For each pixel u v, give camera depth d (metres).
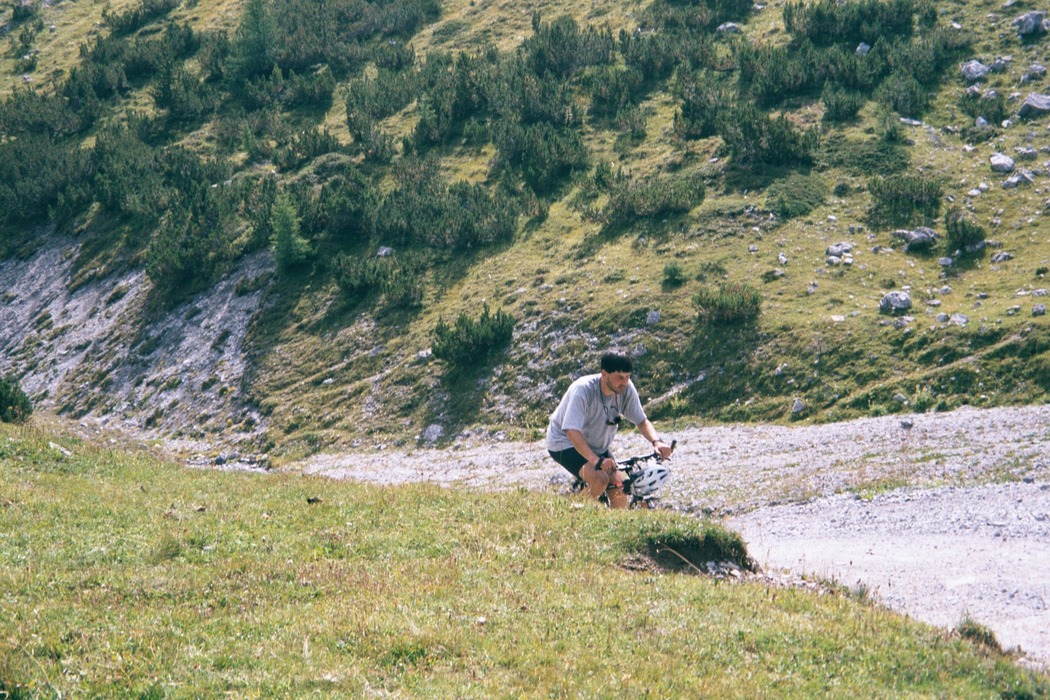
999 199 33.75
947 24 45.09
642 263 35.19
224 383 38.94
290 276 42.94
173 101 61.12
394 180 47.50
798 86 43.84
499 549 9.48
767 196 36.62
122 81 67.25
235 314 42.31
